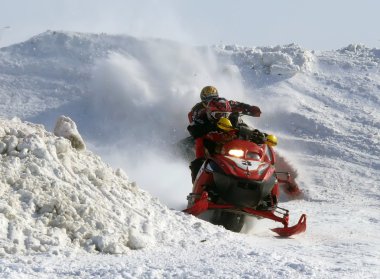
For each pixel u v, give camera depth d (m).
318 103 33.06
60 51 40.06
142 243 10.08
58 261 8.62
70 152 12.08
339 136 29.06
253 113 15.64
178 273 8.03
